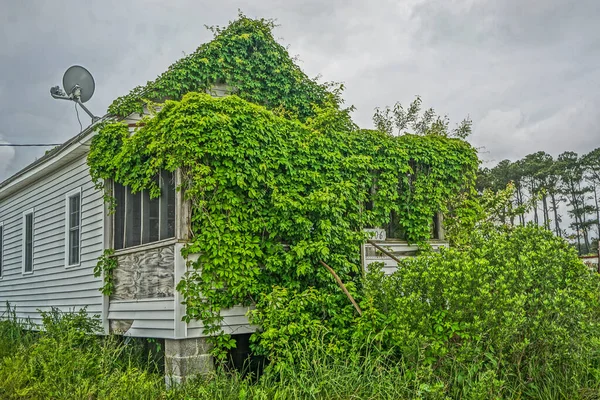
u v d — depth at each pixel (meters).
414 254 9.41
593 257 14.11
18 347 9.08
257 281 7.47
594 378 6.03
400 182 9.43
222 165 7.33
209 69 9.79
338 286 7.76
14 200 14.55
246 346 7.96
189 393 6.26
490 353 5.81
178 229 7.20
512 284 5.95
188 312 6.96
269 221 7.65
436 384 5.47
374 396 5.52
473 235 7.09
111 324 8.88
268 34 10.42
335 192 8.17
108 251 8.95
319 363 6.13
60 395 6.44
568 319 5.95
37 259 12.62
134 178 8.18
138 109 9.23
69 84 11.27
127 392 6.36
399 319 6.11
